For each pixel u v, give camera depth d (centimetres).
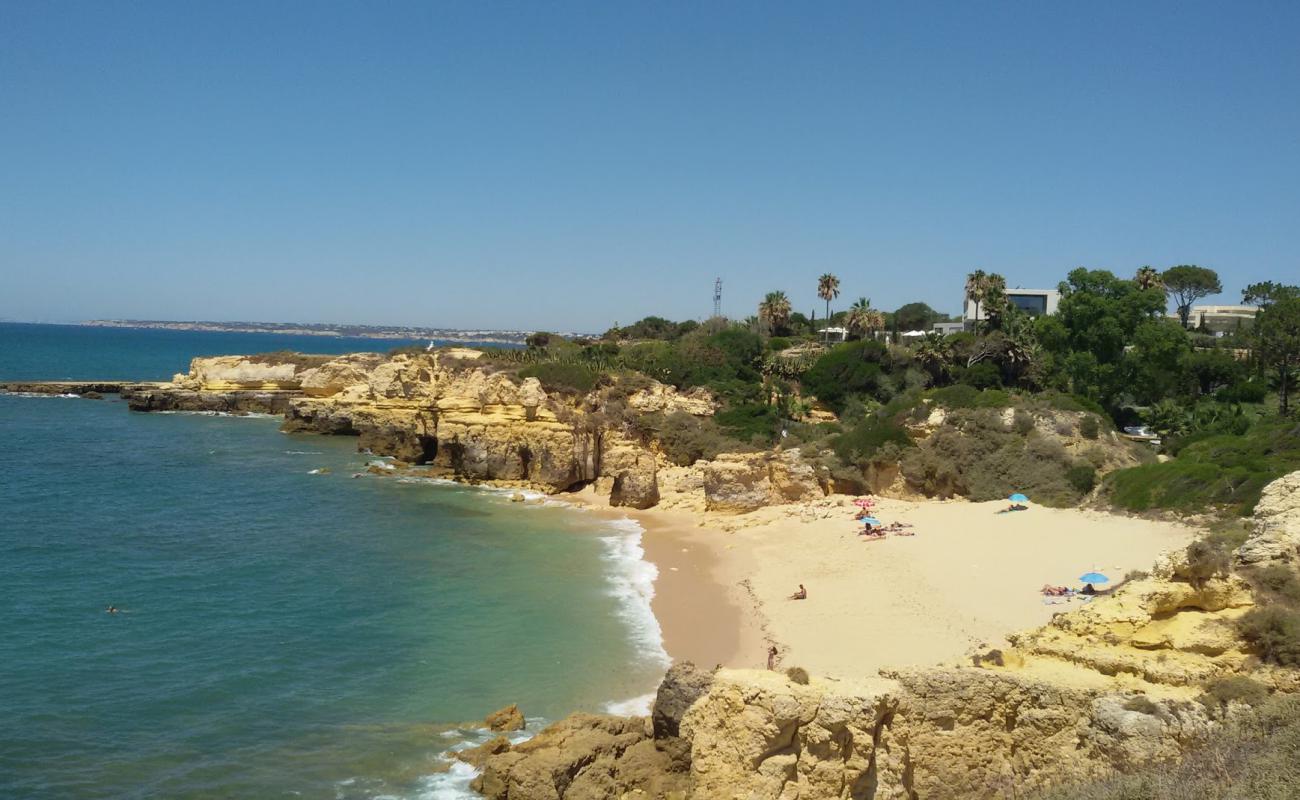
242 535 5644
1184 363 8619
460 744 2855
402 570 4853
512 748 2731
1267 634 2144
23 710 2984
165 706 3072
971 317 12925
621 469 7000
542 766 2489
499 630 3897
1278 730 1847
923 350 9188
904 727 2198
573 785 2480
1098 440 6391
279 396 12975
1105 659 2238
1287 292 10719
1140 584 2409
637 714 3061
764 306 12431
